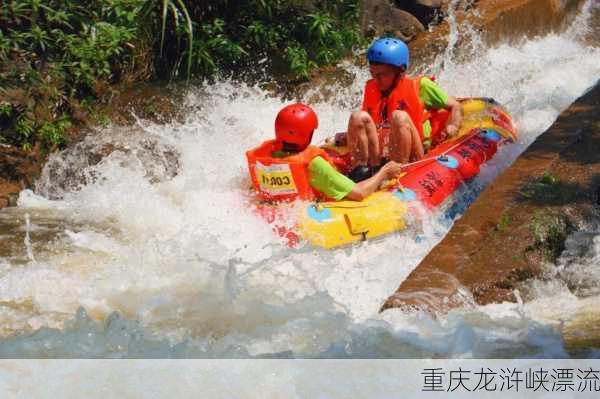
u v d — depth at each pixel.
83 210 13.70
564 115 14.07
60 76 15.83
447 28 20.88
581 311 9.56
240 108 16.89
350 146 12.96
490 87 18.81
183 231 12.06
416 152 13.17
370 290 10.47
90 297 10.70
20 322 10.04
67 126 15.58
